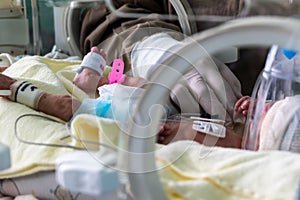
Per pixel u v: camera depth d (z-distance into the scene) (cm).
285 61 108
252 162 82
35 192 89
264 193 73
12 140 100
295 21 54
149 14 187
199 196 73
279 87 112
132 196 64
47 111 112
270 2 122
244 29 56
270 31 55
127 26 183
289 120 100
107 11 206
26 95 114
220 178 77
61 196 85
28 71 145
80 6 208
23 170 89
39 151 91
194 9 159
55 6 209
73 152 69
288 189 72
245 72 149
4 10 199
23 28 204
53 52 210
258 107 113
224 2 152
